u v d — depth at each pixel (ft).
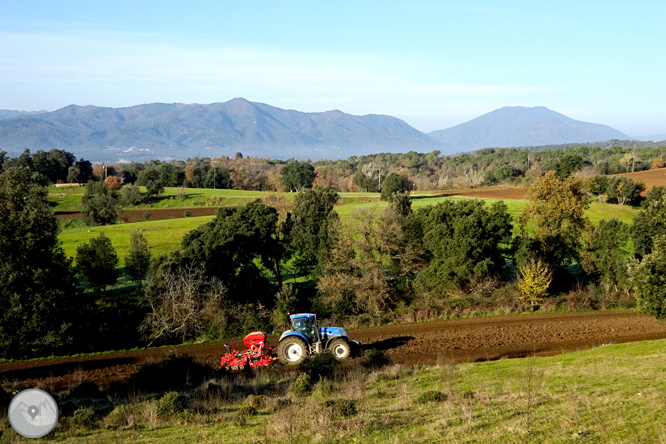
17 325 88.84
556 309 125.29
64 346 93.25
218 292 111.86
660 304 79.82
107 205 284.41
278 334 105.70
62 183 492.95
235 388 62.59
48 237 95.45
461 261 126.62
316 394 54.24
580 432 34.63
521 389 51.16
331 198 145.48
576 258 154.81
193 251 124.98
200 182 526.57
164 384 68.85
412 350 87.51
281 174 516.32
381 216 129.49
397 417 42.96
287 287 118.52
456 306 122.21
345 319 114.83
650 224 91.04
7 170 95.25
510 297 127.24
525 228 204.23
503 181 528.22
